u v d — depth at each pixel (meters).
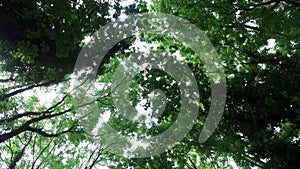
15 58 12.02
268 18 14.28
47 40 11.27
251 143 15.19
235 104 15.55
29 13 10.55
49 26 10.94
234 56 16.81
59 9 10.45
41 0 10.63
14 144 21.06
